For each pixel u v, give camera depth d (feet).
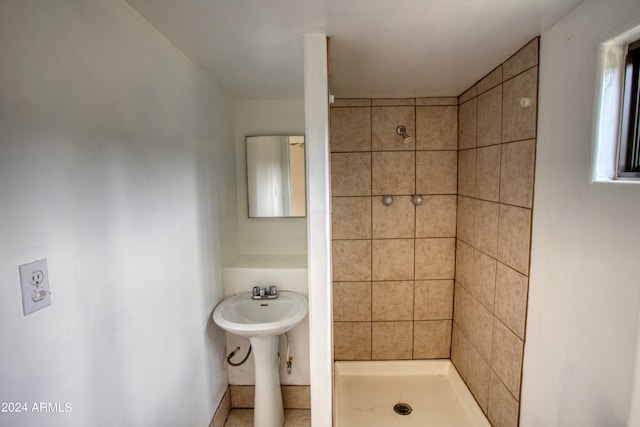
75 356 2.76
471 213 6.72
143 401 3.74
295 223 7.53
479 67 5.52
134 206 3.60
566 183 3.83
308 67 4.22
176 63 4.59
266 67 5.37
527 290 4.66
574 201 3.69
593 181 3.40
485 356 6.09
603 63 3.30
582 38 3.53
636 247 2.92
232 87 6.43
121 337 3.35
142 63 3.76
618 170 3.33
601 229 3.31
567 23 3.75
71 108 2.74
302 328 6.61
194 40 4.35
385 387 7.58
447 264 7.75
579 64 3.59
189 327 4.98
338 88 6.73
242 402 6.84
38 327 2.41
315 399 4.61
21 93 2.30
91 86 2.97
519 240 4.86
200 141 5.45
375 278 7.80
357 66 5.40
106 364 3.13
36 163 2.41
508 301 5.20
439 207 7.60
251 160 7.37
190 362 5.00
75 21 2.78
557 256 4.00
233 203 7.21
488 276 5.94
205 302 5.60
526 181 4.66
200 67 5.37
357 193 7.59
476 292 6.48
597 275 3.37
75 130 2.78
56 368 2.57
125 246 3.43
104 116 3.13
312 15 3.69
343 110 7.43
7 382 2.20
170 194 4.41
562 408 3.92
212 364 5.90
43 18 2.47
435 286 7.80
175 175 4.56
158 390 4.07
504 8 3.58
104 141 3.14
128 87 3.50
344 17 3.75
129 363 3.49
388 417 6.64
